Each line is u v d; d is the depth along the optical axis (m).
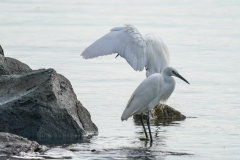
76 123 13.47
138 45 13.48
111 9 51.03
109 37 13.34
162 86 13.27
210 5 54.06
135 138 13.36
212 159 11.27
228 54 29.41
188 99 19.06
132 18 44.41
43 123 13.20
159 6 53.50
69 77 22.97
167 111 16.23
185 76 23.55
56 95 13.49
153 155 11.54
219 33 37.34
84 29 38.75
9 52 29.14
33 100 13.27
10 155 11.02
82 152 11.68
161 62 14.20
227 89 20.86
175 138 13.35
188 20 43.75
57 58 27.58
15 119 13.20
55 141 12.86
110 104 17.97
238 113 16.75
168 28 39.22
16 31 37.44
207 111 17.11
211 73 24.25
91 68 25.28
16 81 13.90
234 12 49.00
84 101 18.41
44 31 37.69
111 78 22.98
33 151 11.49
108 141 12.98
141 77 23.34
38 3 55.69
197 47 31.72
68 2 57.12
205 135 13.70
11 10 49.19
